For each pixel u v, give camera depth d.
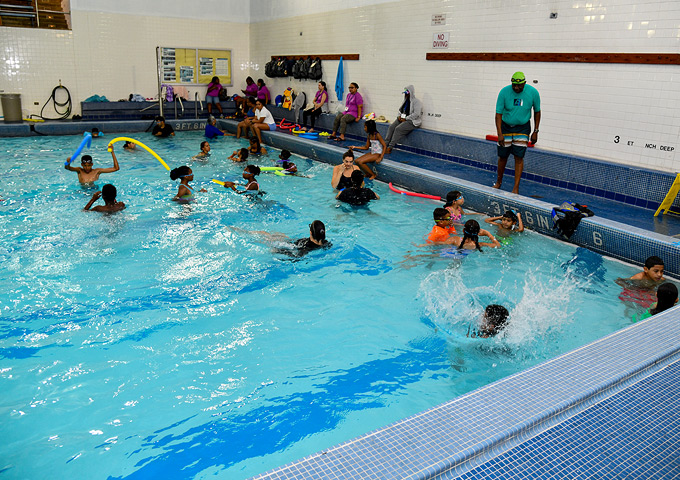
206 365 3.68
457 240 6.21
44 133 13.65
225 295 4.76
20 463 2.75
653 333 3.28
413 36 11.40
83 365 3.63
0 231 6.11
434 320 4.39
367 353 3.89
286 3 15.72
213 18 17.20
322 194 8.34
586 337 4.17
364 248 6.01
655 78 7.38
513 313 4.51
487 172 9.38
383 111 12.66
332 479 1.95
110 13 15.45
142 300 4.60
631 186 7.43
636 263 5.80
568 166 8.23
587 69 8.19
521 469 2.10
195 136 14.43
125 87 16.17
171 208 7.22
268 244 5.99
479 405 2.46
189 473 2.70
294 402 3.30
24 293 4.64
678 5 6.98
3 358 3.68
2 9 14.62
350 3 13.15
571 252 6.13
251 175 8.25
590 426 2.38
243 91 16.58
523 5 8.99
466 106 10.38
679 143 7.22
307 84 15.31
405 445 2.15
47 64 14.84
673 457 2.21
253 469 2.74
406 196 8.46
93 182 8.44
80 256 5.49
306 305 4.62
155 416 3.14
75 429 3.01
